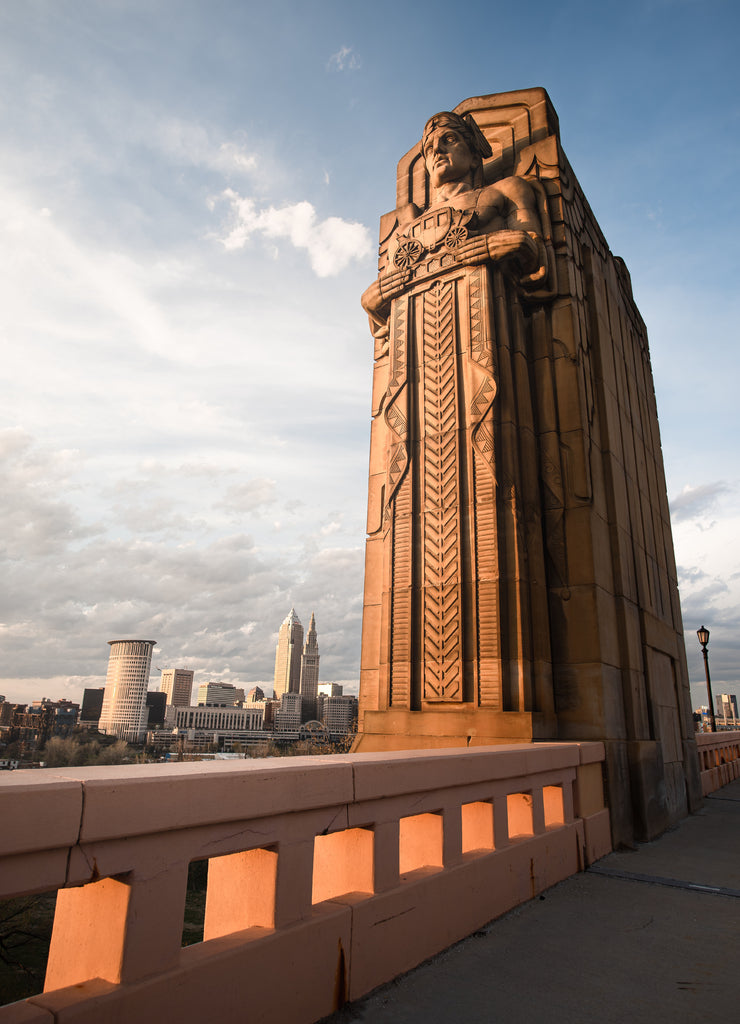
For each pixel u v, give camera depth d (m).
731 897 6.00
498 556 9.34
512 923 5.15
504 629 9.00
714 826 10.33
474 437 10.05
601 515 10.38
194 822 2.95
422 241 11.66
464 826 5.69
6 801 2.35
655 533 13.78
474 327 10.57
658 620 12.11
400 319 11.55
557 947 4.66
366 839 4.14
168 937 2.80
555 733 9.02
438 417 10.59
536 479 10.13
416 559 10.24
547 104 12.71
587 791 7.76
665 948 4.69
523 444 10.23
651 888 6.31
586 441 10.29
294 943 3.34
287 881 3.42
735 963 4.43
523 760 6.12
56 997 2.51
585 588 9.50
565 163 12.30
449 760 4.91
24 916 13.13
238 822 3.21
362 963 3.77
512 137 12.90
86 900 2.88
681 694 13.27
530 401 10.61
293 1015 3.26
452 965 4.27
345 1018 3.47
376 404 12.35
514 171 12.57
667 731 11.41
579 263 12.09
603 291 13.08
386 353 12.44
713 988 4.03
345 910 3.72
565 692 9.23
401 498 10.61
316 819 3.67
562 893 6.06
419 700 9.60
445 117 11.98
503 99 13.14
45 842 2.42
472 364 10.40
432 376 10.88
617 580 10.34
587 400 10.80
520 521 9.55
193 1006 2.81
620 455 11.84
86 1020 2.44
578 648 9.30
